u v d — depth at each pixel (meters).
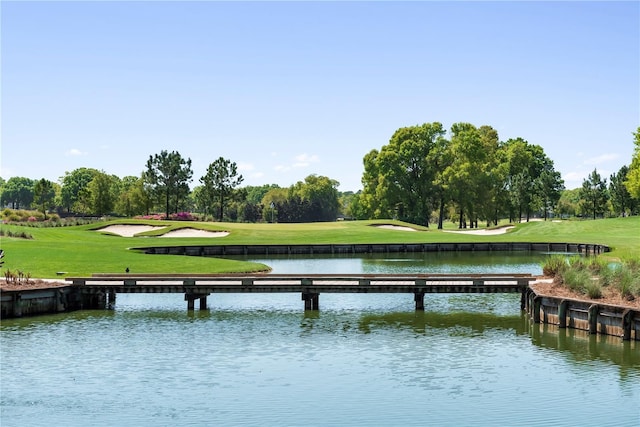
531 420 20.50
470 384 23.97
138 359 27.33
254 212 182.62
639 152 98.31
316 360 27.20
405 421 20.50
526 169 138.12
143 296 45.31
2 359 27.31
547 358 27.28
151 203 150.75
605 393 22.91
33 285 39.28
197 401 22.27
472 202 127.25
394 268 63.12
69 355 27.95
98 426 20.16
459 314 37.59
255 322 35.22
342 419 20.69
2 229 73.69
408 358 27.50
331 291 39.03
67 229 100.75
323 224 117.88
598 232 100.31
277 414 21.09
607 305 30.77
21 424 20.30
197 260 56.56
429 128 131.38
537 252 85.62
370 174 134.12
